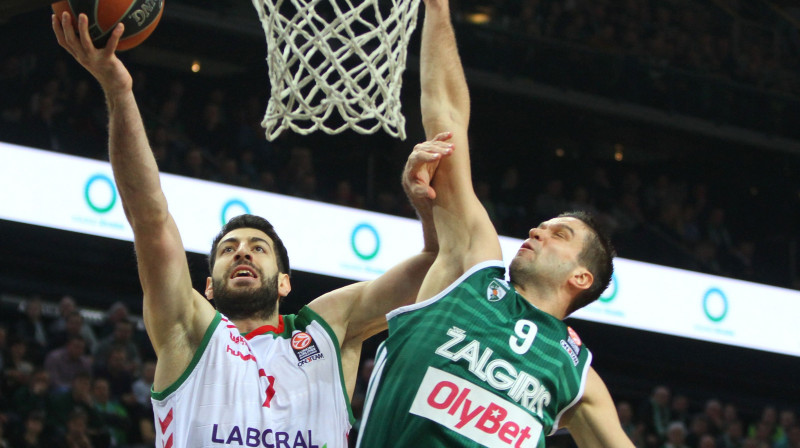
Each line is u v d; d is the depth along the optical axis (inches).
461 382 140.9
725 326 699.4
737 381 763.4
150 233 158.1
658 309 679.1
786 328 723.4
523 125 803.4
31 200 511.8
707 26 844.0
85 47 142.7
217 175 569.3
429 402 139.6
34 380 431.8
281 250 183.6
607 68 759.7
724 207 863.7
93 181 529.7
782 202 867.4
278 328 175.0
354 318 179.3
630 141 832.9
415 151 159.2
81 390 430.9
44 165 518.0
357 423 492.1
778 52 864.3
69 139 547.2
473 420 139.2
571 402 149.3
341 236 588.1
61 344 480.1
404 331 147.8
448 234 158.2
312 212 583.2
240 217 183.5
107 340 487.5
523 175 788.6
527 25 761.0
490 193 770.8
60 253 559.5
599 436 151.3
